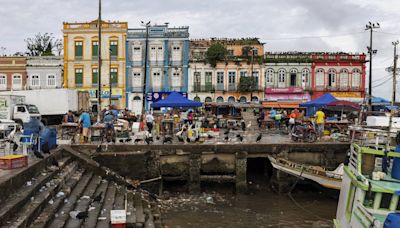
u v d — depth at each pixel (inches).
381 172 452.4
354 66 2012.8
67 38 2007.9
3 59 2047.2
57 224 420.8
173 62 1991.9
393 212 389.4
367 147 501.0
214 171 829.8
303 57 2014.0
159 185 799.7
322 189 774.5
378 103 1423.5
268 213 685.9
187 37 1985.7
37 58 2049.7
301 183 807.7
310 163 852.0
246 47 2119.8
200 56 2064.5
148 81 1998.0
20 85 2044.8
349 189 484.1
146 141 839.1
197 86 1996.8
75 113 1402.6
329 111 1417.3
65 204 497.7
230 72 2009.1
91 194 575.5
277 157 823.1
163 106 1060.5
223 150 823.1
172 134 1004.6
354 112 1223.5
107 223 465.7
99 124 930.1
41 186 504.1
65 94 1437.0
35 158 589.6
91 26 1999.3
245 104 1640.0
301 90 1985.7
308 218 661.3
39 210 432.8
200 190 818.2
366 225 382.9
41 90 1437.0
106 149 792.3
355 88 2000.5
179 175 821.9
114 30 1989.4
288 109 1856.5
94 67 2005.4
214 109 1705.2
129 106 1998.0
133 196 648.4
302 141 891.4
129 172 794.2
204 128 1059.3
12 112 1253.1
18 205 406.6
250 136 1040.2
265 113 1489.9
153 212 600.7
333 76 2016.5
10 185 430.0
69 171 632.4
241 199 774.5
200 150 817.5
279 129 1255.5
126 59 1996.8
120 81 1999.3
